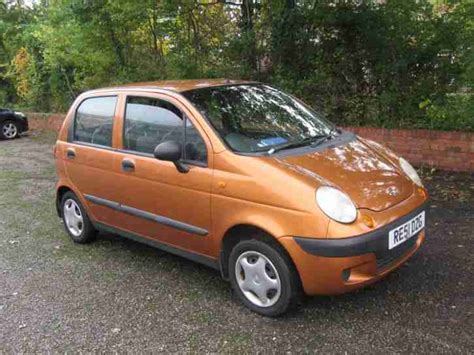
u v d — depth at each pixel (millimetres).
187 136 4031
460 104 7387
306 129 4363
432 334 3305
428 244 4707
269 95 4684
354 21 8414
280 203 3395
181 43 10875
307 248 3287
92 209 5113
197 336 3516
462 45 7309
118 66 12492
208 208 3822
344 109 8625
